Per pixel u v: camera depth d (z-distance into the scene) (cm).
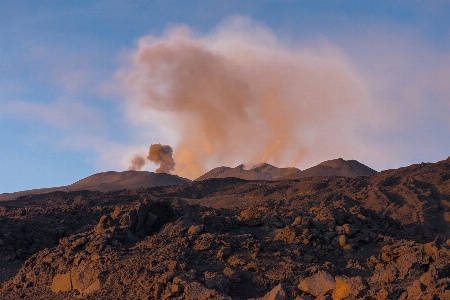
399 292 1487
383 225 2667
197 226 2281
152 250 2086
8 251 2978
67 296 1928
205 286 1706
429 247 1914
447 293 1384
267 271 1900
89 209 3912
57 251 2309
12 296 2064
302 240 2258
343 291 1503
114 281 1877
